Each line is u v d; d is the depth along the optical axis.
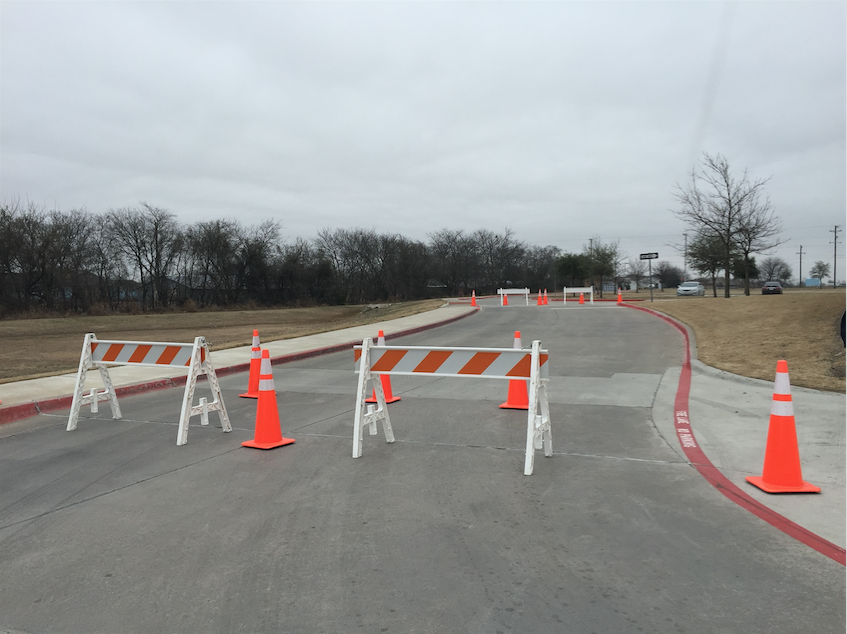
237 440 7.25
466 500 5.07
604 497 5.08
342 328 21.67
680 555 3.96
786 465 5.04
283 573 3.82
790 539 4.16
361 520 4.67
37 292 46.22
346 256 74.12
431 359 6.53
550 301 42.09
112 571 3.90
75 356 20.12
